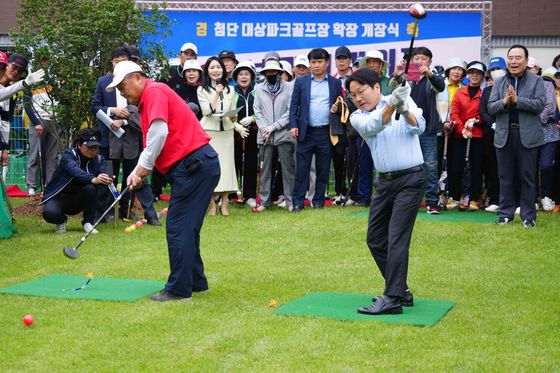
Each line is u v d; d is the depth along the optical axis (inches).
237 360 188.5
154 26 408.5
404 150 224.1
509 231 346.6
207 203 240.7
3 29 656.4
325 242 331.0
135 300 238.8
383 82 399.2
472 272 280.4
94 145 343.9
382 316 222.1
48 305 233.3
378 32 489.4
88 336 205.8
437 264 292.5
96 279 266.5
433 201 394.0
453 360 187.6
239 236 342.6
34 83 353.1
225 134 390.9
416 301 240.8
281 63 452.4
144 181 368.5
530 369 182.7
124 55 361.4
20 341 202.1
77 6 394.6
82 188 348.5
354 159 415.2
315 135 404.2
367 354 191.6
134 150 374.0
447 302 239.3
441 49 488.4
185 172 236.2
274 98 407.8
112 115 365.7
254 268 285.4
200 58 492.4
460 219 378.9
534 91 350.0
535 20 643.5
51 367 185.2
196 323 216.4
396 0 561.3
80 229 361.4
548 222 365.4
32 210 408.5
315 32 491.5
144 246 320.8
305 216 384.5
